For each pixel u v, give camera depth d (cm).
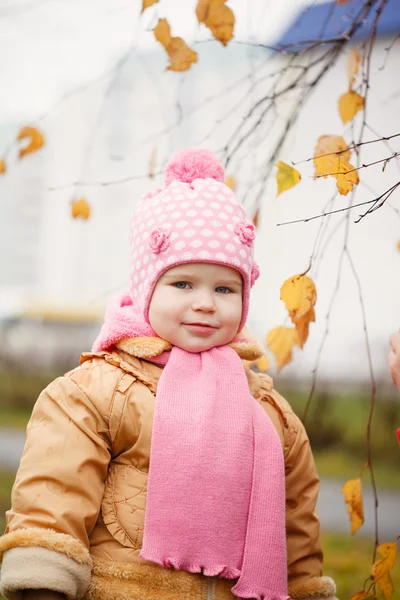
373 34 261
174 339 196
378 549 245
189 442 181
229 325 197
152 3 253
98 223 1391
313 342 843
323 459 732
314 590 203
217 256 194
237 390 193
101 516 186
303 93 286
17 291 1459
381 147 516
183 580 177
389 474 689
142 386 191
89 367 196
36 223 1494
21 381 1109
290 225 637
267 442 190
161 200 203
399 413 743
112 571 179
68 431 184
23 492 179
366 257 719
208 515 178
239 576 179
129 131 1030
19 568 169
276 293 720
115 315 202
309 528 210
